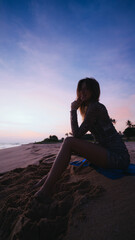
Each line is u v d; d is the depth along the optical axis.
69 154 1.60
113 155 1.61
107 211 1.23
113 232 1.05
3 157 5.32
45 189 1.46
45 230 1.18
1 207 1.61
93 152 1.60
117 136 1.75
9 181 2.34
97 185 1.59
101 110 1.72
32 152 5.75
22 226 1.19
